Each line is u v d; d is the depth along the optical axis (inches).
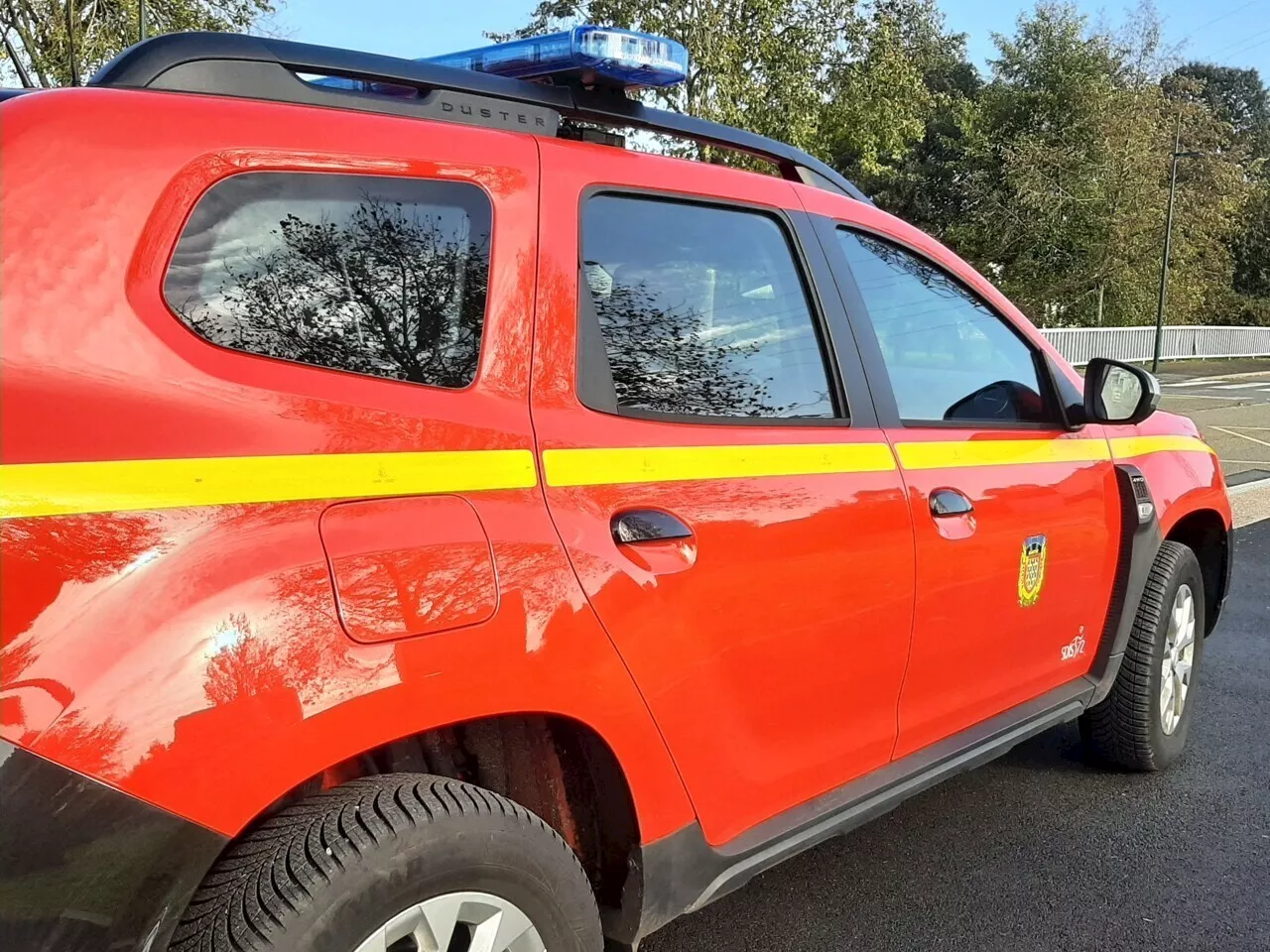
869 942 106.9
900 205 1633.9
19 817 47.6
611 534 72.3
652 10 593.9
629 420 77.4
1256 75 2372.0
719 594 79.0
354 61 73.4
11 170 54.1
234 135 61.9
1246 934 109.5
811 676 88.4
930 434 104.5
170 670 51.5
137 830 50.4
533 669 66.0
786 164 106.7
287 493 57.8
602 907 79.1
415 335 67.6
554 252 75.6
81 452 51.9
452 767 74.5
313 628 56.2
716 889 81.9
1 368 50.9
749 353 89.8
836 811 92.9
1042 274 1304.1
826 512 88.5
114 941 50.7
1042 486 116.2
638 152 86.6
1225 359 1524.4
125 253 56.2
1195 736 164.4
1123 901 115.5
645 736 74.2
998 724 114.4
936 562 100.0
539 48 87.5
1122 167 1246.3
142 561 52.0
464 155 72.4
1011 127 1322.6
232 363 58.9
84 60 489.7
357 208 66.6
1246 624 224.7
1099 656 134.1
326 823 58.1
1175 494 142.6
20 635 48.4
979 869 122.3
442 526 63.2
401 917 58.4
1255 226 1855.3
